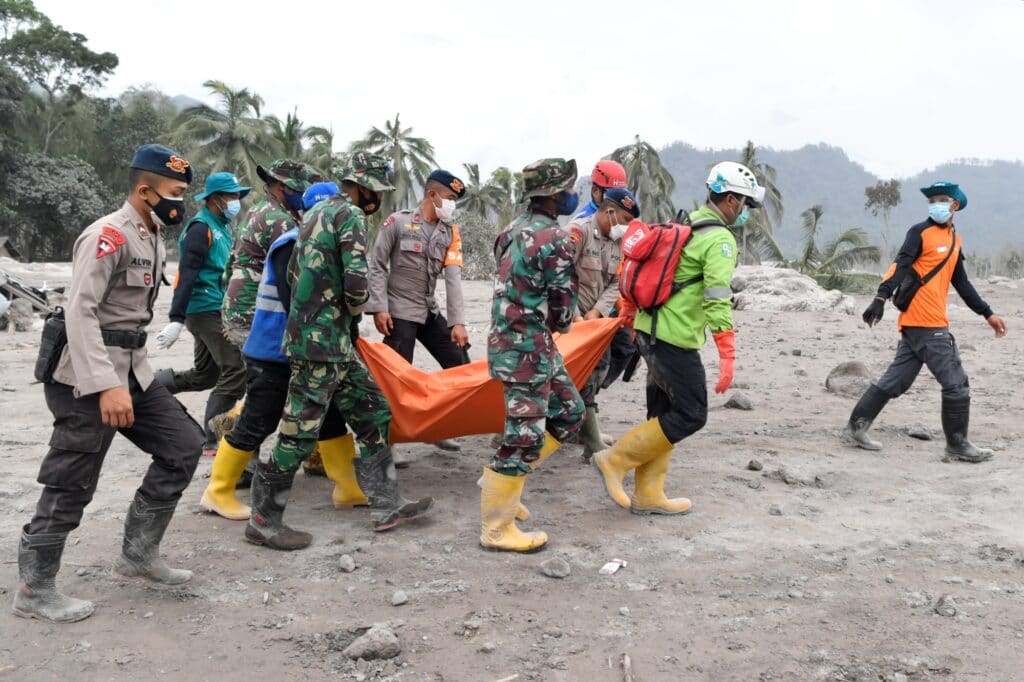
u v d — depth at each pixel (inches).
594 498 226.4
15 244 2480.3
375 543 193.5
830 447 280.2
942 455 271.0
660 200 2118.6
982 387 394.0
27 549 153.1
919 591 168.1
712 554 187.0
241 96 2046.0
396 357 217.8
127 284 151.0
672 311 198.2
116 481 240.7
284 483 187.8
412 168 2023.9
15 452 267.6
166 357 453.1
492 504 187.9
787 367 450.3
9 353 479.2
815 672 138.5
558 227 180.4
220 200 240.5
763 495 228.5
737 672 138.7
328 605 162.9
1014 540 195.0
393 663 141.9
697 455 267.7
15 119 2368.4
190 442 164.1
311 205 191.3
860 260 1854.1
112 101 2834.6
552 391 194.2
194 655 144.3
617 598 165.8
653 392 211.3
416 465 257.4
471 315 765.9
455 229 261.9
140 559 167.5
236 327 224.5
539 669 140.0
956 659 142.0
